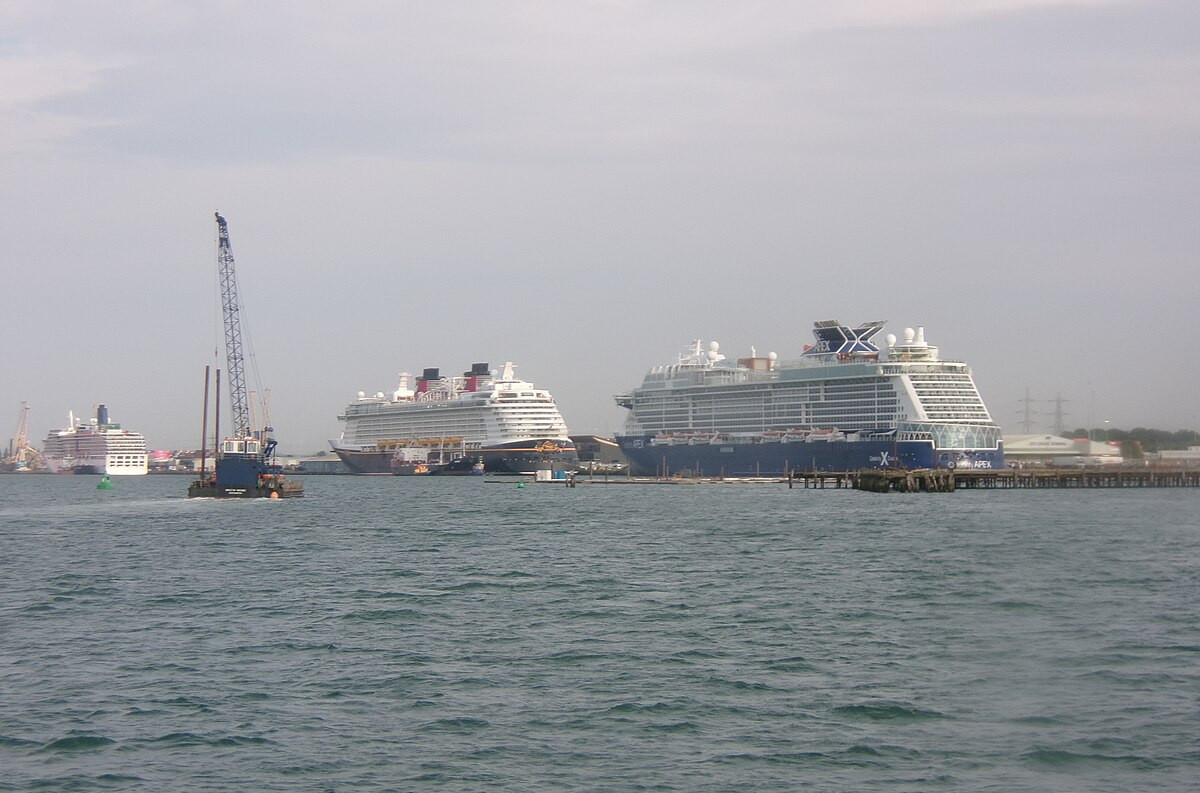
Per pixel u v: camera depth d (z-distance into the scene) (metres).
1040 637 65.38
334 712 52.47
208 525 165.12
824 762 45.06
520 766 45.16
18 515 193.88
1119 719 49.53
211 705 53.81
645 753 46.44
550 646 66.06
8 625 75.19
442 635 69.81
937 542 117.62
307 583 94.50
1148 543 111.38
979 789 42.12
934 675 57.34
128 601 85.19
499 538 138.00
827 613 75.00
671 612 77.06
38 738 49.06
